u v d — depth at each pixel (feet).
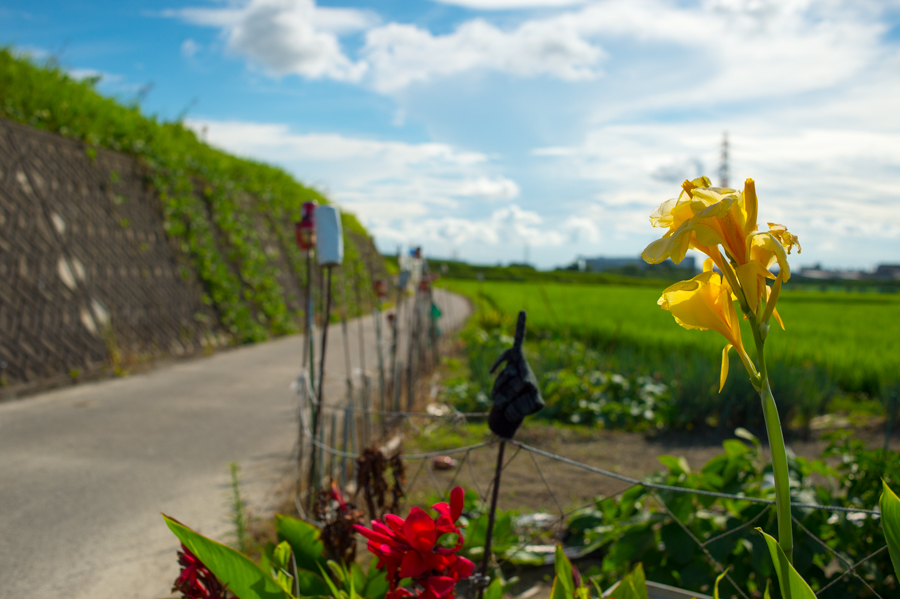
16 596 9.05
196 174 43.37
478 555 9.66
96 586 9.40
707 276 3.38
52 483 13.57
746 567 8.58
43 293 24.77
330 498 7.68
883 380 27.94
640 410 22.09
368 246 87.81
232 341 37.91
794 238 3.34
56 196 27.81
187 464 15.16
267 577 4.29
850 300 130.41
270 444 17.16
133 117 38.50
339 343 40.63
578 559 10.81
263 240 50.65
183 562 4.65
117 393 22.76
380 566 4.63
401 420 18.16
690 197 3.36
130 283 30.76
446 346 40.37
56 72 33.86
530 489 14.40
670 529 8.93
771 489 8.70
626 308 71.87
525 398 5.55
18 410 19.70
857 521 8.52
